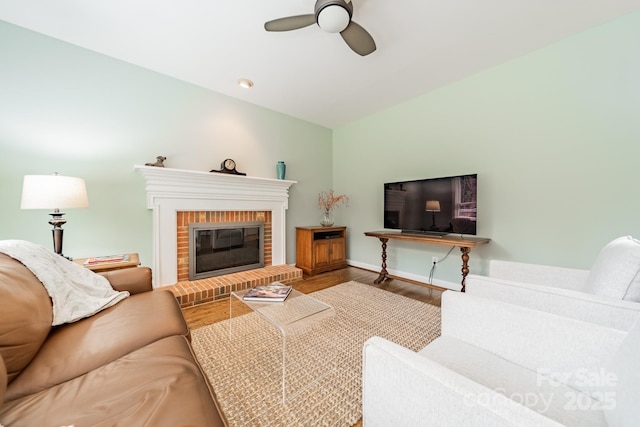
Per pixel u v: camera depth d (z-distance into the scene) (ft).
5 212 6.62
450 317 3.57
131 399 2.35
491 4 5.84
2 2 5.81
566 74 7.11
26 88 6.79
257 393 4.31
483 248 8.86
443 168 9.85
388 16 6.18
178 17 6.25
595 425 2.12
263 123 11.59
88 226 7.63
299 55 7.75
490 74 8.54
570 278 5.02
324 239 12.19
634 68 6.18
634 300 3.23
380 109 11.89
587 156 6.86
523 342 2.96
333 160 14.49
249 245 11.17
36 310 3.32
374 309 7.82
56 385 2.70
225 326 6.75
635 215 6.28
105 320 4.06
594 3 5.84
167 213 8.79
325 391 4.39
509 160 8.20
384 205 10.89
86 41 7.22
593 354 2.54
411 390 2.00
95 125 7.70
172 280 8.91
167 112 8.96
